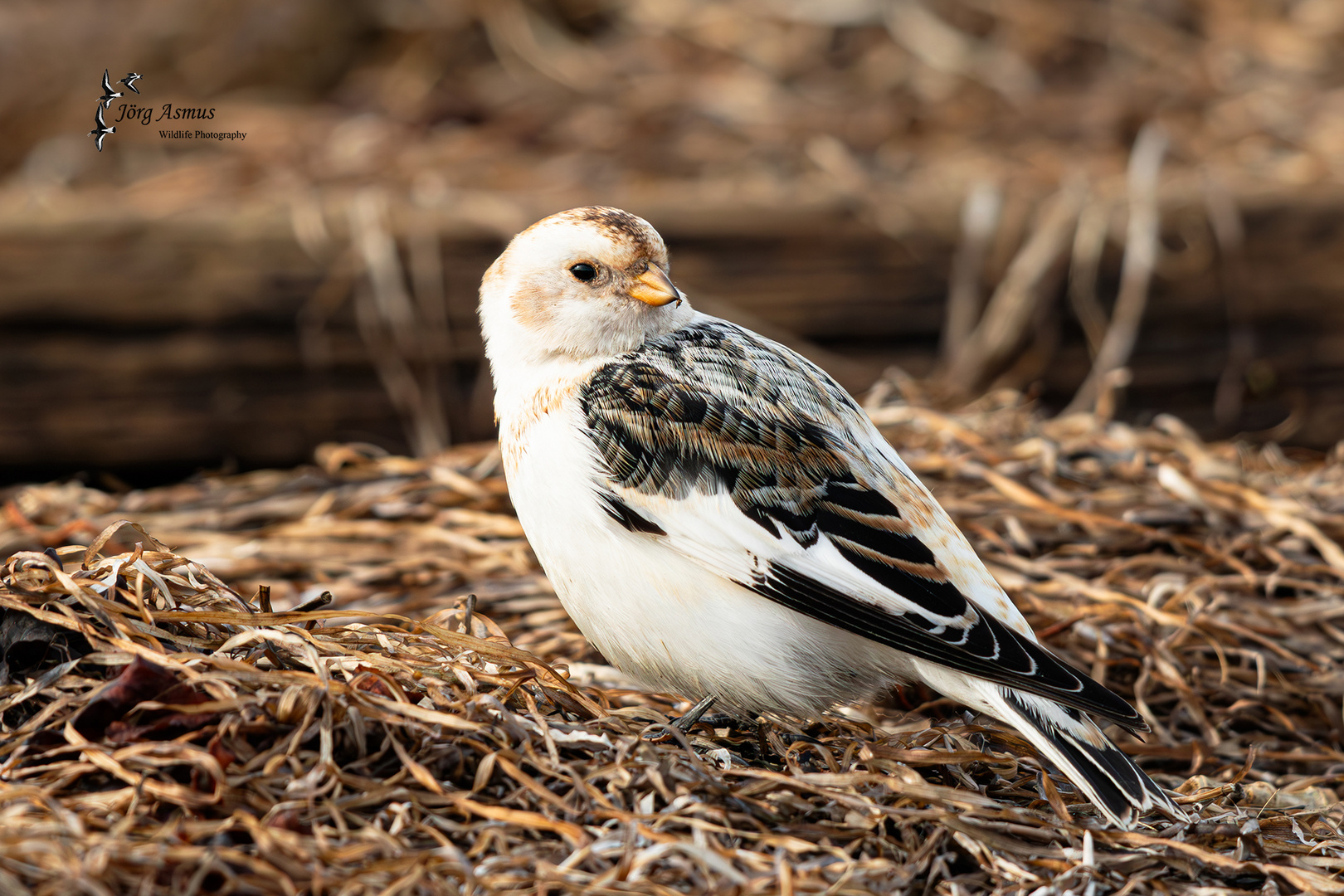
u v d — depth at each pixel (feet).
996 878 15.72
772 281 35.88
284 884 13.56
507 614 25.21
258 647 17.33
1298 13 52.90
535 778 16.28
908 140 44.70
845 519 18.44
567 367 20.45
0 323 33.76
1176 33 51.62
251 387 34.78
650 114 46.32
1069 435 32.04
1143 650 23.03
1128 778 16.74
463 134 45.50
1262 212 36.27
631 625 19.11
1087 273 36.24
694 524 18.54
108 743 15.39
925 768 18.56
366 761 15.81
